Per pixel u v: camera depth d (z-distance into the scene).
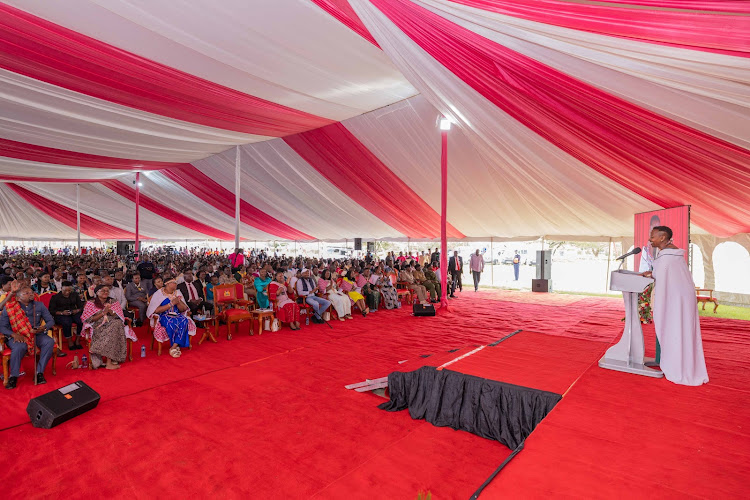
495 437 3.34
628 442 2.49
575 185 8.43
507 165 8.73
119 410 3.66
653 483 2.06
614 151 5.75
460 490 2.51
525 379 3.63
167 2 4.21
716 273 10.90
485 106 5.98
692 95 3.54
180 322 5.45
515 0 3.24
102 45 5.05
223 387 4.25
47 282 6.70
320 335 6.68
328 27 4.79
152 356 5.39
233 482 2.57
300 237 19.14
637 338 3.93
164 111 7.37
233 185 14.40
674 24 2.70
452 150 9.38
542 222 11.56
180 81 6.14
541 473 2.17
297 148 11.02
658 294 3.67
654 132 4.68
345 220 14.88
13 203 20.53
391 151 9.91
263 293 7.29
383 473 2.70
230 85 6.39
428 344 6.07
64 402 3.45
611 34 3.15
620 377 3.67
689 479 2.09
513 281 18.19
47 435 3.18
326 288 8.04
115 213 20.50
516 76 4.72
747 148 4.06
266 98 7.06
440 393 3.68
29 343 4.23
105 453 2.92
